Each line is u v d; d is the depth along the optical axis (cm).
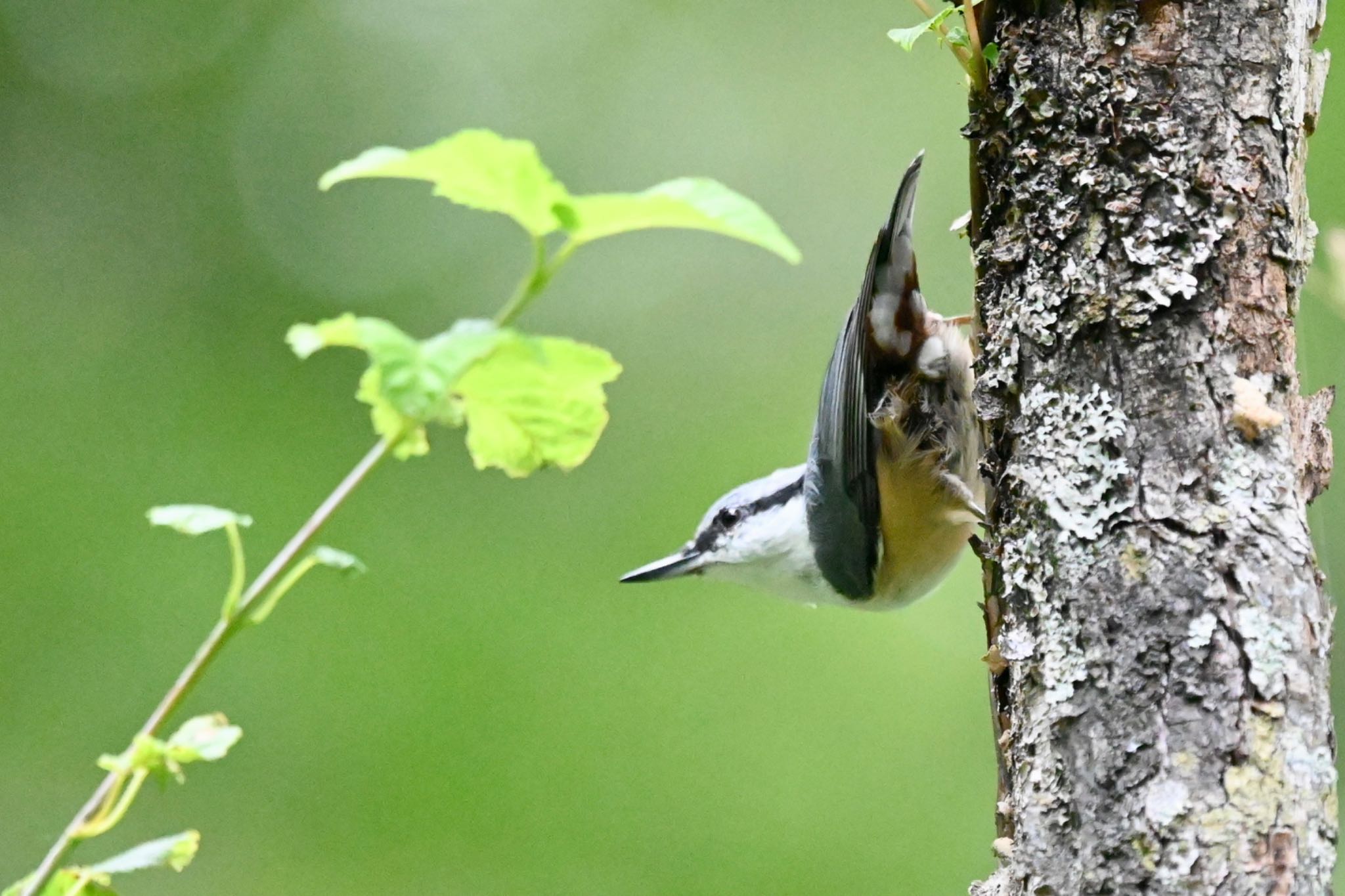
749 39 1420
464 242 1313
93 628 1062
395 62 1365
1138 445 397
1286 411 400
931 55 1382
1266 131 407
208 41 1330
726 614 1147
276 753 1034
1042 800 394
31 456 1130
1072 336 411
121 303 1231
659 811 1040
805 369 1309
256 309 1256
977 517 672
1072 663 395
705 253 1360
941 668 1098
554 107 1373
